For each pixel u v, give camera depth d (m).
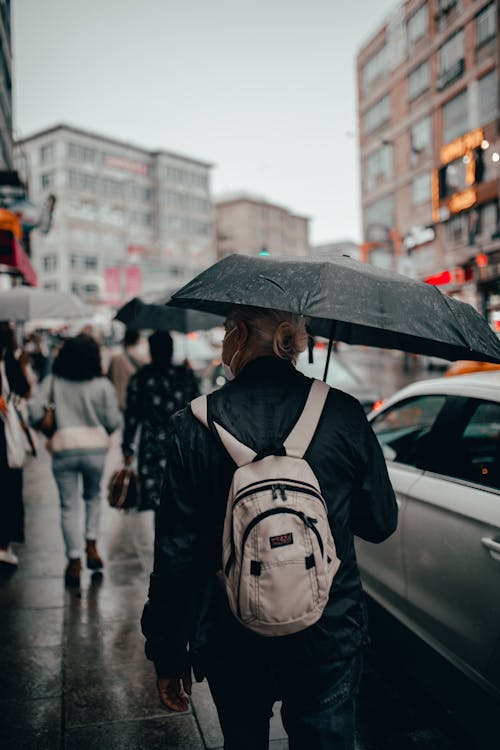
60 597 3.82
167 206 80.75
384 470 1.52
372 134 35.00
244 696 1.42
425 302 1.64
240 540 1.28
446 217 27.36
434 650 2.48
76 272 71.50
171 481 1.45
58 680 2.91
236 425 1.41
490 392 2.66
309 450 1.40
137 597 3.83
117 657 3.12
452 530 2.41
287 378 1.51
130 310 5.30
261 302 1.50
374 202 35.12
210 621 1.47
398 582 2.76
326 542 1.31
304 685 1.38
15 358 4.32
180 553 1.42
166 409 4.30
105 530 5.19
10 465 4.13
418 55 29.64
